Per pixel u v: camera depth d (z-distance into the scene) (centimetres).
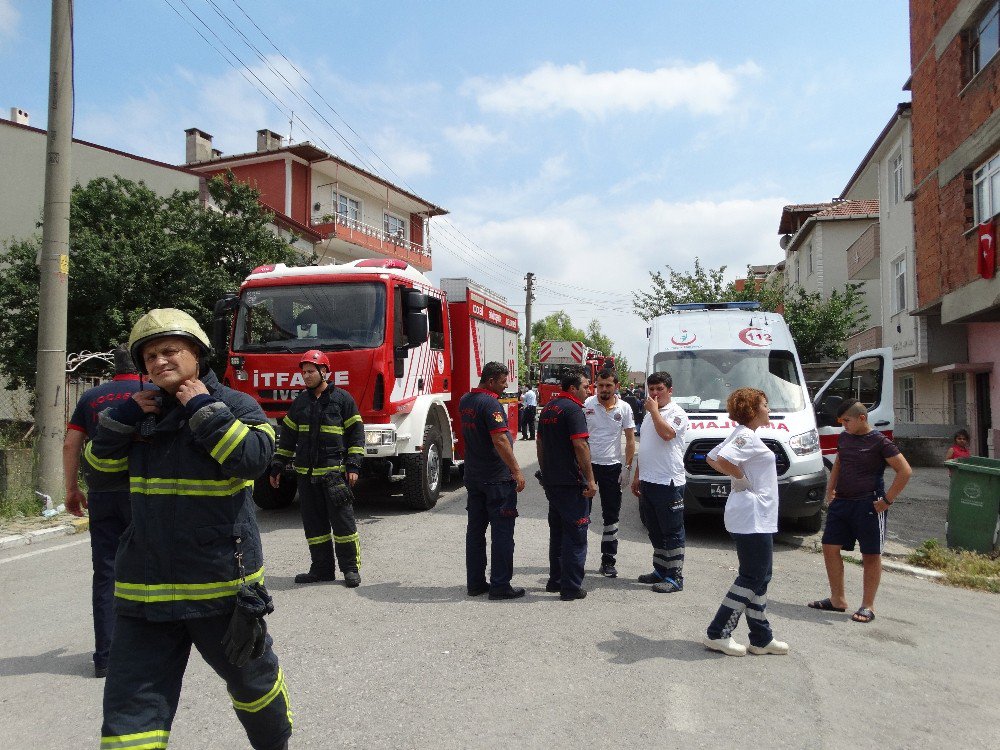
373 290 914
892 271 2181
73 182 2072
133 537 264
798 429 889
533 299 4503
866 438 594
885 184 2252
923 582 741
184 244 1402
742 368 988
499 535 600
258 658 272
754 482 489
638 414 1930
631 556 782
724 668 463
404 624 532
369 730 367
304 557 737
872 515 586
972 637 555
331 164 3177
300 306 922
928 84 1717
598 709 396
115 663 258
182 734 362
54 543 816
